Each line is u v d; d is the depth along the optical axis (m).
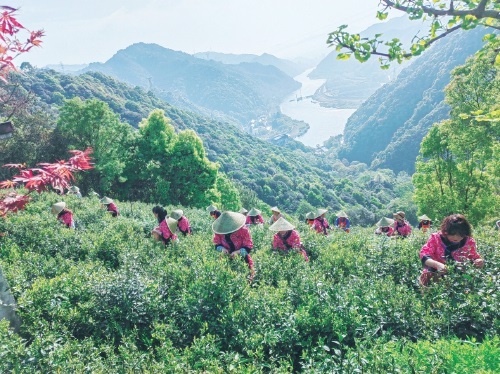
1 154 26.16
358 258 6.70
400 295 4.53
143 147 35.94
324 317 4.32
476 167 23.19
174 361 3.50
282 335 4.13
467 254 4.80
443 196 22.83
